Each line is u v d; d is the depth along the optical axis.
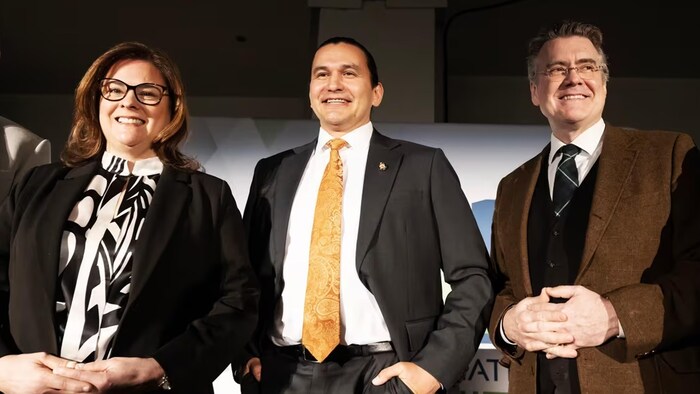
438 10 4.45
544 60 2.59
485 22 4.73
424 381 2.27
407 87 4.21
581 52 2.54
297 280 2.47
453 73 5.34
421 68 4.23
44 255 2.16
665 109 5.25
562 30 2.61
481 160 3.56
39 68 5.38
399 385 2.30
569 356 2.15
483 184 3.54
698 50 4.95
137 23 4.85
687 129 5.22
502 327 2.36
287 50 5.12
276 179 2.69
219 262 2.37
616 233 2.26
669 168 2.29
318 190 2.57
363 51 2.76
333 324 2.38
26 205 2.27
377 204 2.49
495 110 5.30
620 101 5.27
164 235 2.23
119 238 2.21
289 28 4.86
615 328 2.12
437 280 2.50
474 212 3.52
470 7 4.58
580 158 2.51
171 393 2.14
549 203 2.48
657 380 2.17
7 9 4.70
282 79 5.49
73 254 2.18
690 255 2.19
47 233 2.18
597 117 2.53
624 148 2.41
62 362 2.00
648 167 2.32
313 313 2.40
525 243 2.45
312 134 3.57
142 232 2.22
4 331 2.16
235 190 3.52
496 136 3.58
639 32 4.79
